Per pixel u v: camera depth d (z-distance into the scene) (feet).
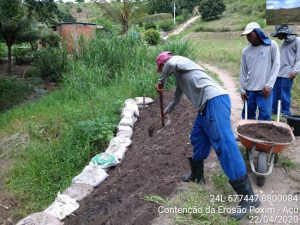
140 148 20.74
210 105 12.83
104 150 22.65
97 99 30.60
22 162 23.07
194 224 12.28
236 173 12.68
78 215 14.79
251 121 16.75
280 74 23.31
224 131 12.64
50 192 20.10
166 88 32.58
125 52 40.22
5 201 19.57
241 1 160.45
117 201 15.35
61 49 53.11
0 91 43.29
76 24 79.61
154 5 152.76
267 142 14.15
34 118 29.22
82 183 17.20
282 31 22.65
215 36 106.32
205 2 146.61
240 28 112.98
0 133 27.78
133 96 31.04
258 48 17.62
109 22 68.90
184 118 24.08
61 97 35.09
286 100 23.58
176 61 13.51
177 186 14.98
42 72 51.37
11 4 48.32
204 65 55.93
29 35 63.52
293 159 17.85
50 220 13.88
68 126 25.45
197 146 14.29
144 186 15.87
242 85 18.57
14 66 73.87
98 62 39.81
